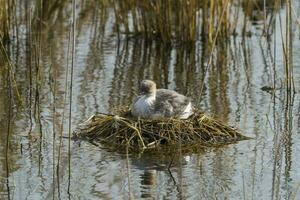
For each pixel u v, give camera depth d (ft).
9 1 65.16
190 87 54.90
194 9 66.08
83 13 75.00
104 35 68.90
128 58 62.59
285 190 37.45
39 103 49.96
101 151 42.14
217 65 61.05
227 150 42.57
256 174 39.37
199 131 43.75
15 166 40.06
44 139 43.75
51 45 64.44
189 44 66.28
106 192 37.01
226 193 37.06
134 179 38.52
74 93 52.26
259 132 45.47
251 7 71.00
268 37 67.26
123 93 52.60
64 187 37.63
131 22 73.26
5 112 48.26
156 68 59.93
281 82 54.44
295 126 46.55
